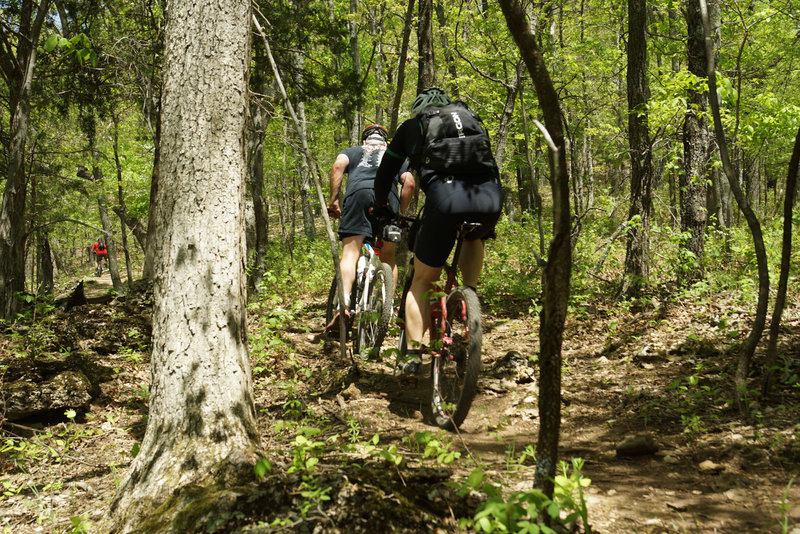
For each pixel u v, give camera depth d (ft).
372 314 16.10
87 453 13.02
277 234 119.34
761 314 11.74
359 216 18.37
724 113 27.30
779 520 7.07
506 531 5.61
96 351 20.27
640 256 25.32
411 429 12.54
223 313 9.22
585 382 15.28
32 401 14.33
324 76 42.65
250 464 8.08
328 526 6.62
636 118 25.49
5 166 42.06
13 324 22.94
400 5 56.90
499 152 39.50
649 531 7.12
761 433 9.90
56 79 35.37
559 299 5.60
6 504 10.37
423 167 12.66
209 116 9.59
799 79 53.26
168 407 8.73
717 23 29.14
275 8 39.01
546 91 5.06
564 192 5.30
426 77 32.35
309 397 15.53
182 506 7.32
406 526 6.71
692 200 27.12
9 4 32.94
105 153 66.85
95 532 8.04
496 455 10.55
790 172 11.51
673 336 18.15
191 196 9.42
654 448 10.05
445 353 12.59
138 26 33.09
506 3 4.71
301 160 77.25
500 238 50.06
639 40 25.31
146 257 32.14
